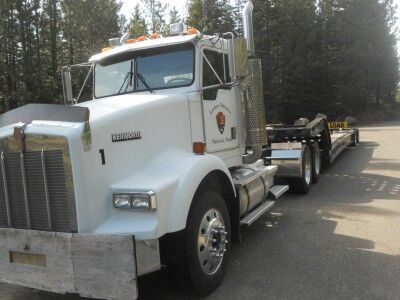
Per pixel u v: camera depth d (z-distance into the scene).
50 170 3.80
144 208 3.82
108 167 3.96
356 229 6.64
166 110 4.75
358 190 9.47
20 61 27.50
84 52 33.16
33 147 3.84
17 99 26.72
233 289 4.68
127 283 3.56
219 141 5.76
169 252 4.29
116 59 5.83
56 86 28.27
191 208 4.40
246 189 5.88
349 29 43.56
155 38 5.87
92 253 3.63
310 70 40.66
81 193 3.72
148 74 5.57
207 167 4.56
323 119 10.85
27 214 3.92
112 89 5.81
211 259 4.66
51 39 30.48
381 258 5.41
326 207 8.09
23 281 3.94
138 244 3.77
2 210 4.12
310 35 41.50
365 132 26.09
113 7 37.75
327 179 10.89
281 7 41.66
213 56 5.71
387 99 48.81
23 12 26.95
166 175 4.20
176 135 4.86
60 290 3.78
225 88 5.89
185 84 5.35
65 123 3.81
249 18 6.56
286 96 41.44
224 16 39.06
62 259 3.73
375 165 12.73
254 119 6.51
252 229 6.84
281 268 5.21
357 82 42.53
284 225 7.00
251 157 6.48
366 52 42.97
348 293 4.48
